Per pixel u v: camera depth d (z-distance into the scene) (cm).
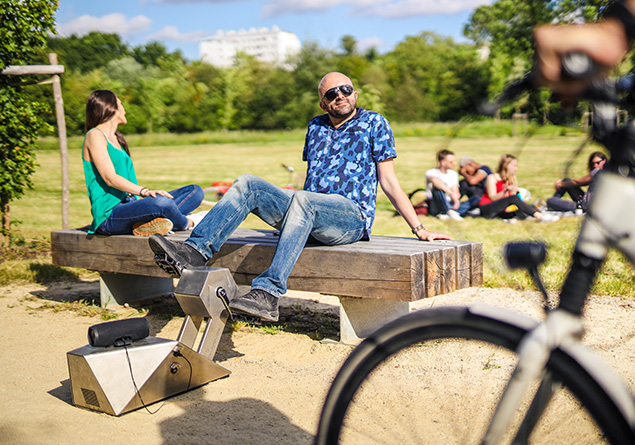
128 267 407
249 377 298
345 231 331
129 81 6294
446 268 322
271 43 16962
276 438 229
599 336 346
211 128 5888
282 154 2902
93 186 412
